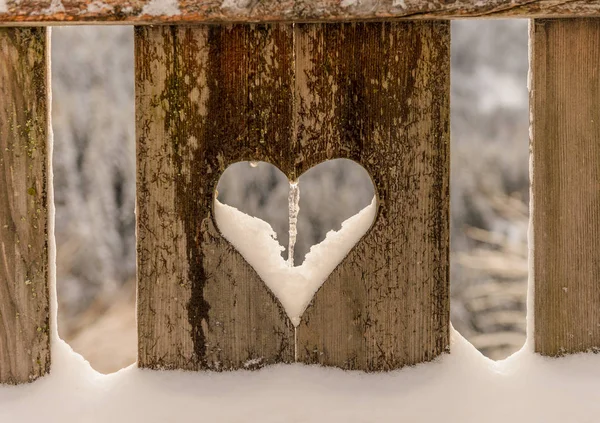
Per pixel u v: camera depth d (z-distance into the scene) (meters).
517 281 3.90
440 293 1.31
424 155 1.30
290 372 1.31
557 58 1.29
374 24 1.28
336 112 1.29
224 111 1.29
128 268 4.69
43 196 1.31
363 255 1.30
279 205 4.64
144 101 1.29
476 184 4.84
